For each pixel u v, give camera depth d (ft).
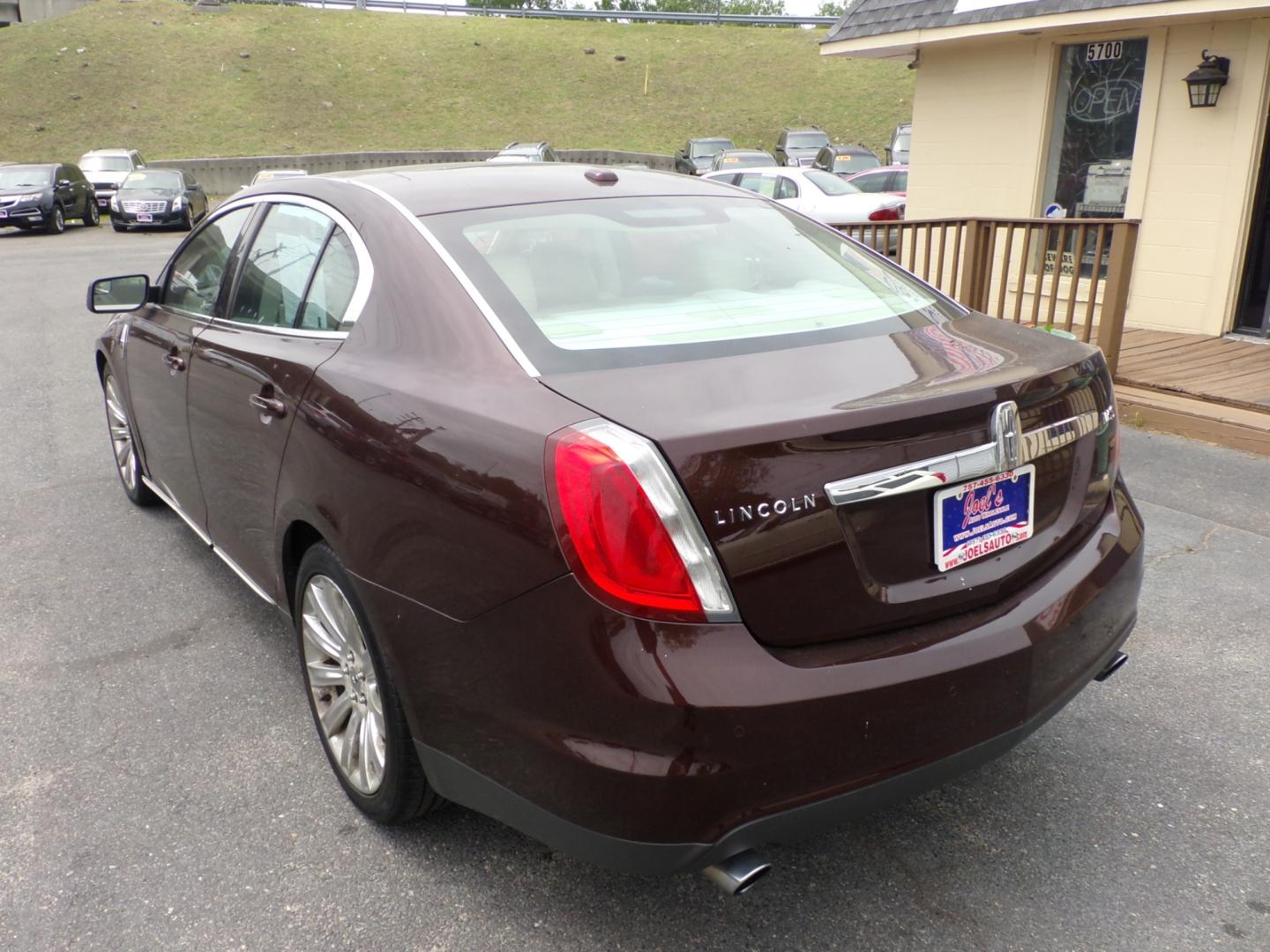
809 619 6.52
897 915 7.75
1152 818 8.81
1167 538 14.89
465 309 7.94
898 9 33.63
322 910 7.86
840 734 6.43
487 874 8.24
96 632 12.49
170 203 73.20
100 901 7.97
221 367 10.52
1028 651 7.15
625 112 138.10
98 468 19.03
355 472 7.91
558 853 8.48
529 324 7.78
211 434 10.93
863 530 6.70
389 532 7.54
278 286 10.23
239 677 11.40
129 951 7.46
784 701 6.23
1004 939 7.50
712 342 7.79
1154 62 27.96
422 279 8.32
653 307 8.32
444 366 7.73
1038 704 7.35
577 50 155.02
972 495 7.19
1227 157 26.84
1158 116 28.19
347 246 9.26
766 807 6.36
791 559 6.40
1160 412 20.01
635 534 6.11
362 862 8.39
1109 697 10.71
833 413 6.55
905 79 143.13
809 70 148.87
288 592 9.84
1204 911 7.74
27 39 138.82
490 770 7.01
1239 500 16.35
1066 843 8.52
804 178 47.85
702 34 165.99
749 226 10.15
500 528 6.66
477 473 6.85
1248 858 8.30
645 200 10.07
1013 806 9.02
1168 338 27.61
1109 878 8.10
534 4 221.66
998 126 32.40
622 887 8.08
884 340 8.18
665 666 6.11
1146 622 12.32
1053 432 7.72
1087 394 8.17
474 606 6.86
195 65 137.08
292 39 148.77
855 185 53.83
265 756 9.89
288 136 123.03
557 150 106.63
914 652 6.72
